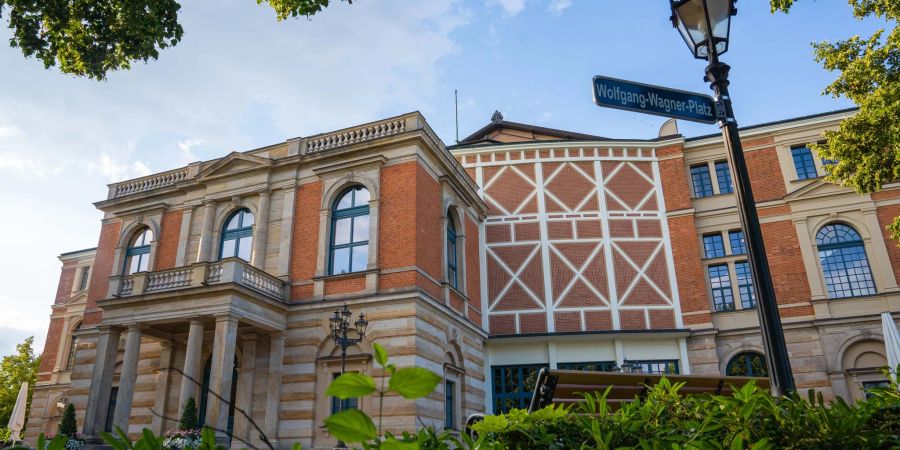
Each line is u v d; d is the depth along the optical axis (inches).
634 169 1038.4
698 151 1048.2
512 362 921.5
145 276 744.3
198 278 699.4
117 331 760.3
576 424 126.8
